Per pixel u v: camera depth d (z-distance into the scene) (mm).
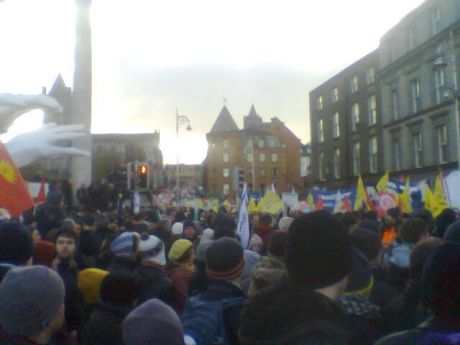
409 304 4492
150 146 85625
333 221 2887
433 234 9211
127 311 4855
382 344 2941
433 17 40750
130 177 24484
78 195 20047
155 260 6672
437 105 40250
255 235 10766
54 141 6938
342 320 2715
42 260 6238
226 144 123750
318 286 2844
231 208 33656
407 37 44656
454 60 37656
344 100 56625
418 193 18094
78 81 27016
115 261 6723
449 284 2842
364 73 52750
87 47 26969
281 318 2662
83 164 25219
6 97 6824
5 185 6242
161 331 3385
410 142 44344
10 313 3275
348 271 2893
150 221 14836
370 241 5172
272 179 119375
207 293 4820
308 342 2570
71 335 5832
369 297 4703
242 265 4875
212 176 123688
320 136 62750
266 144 119625
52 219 10719
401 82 45625
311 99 64812
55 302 3348
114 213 17797
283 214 21156
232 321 4590
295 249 2859
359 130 53781
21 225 4941
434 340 2770
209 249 4895
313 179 64250
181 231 12883
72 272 6582
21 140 6832
